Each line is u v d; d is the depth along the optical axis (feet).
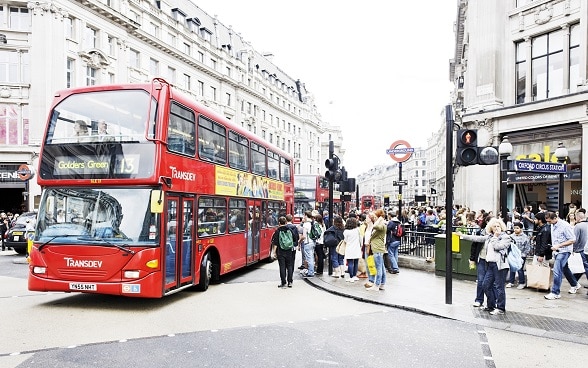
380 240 34.86
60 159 27.78
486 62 71.51
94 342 20.85
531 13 66.95
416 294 33.12
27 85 100.78
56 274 26.94
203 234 34.19
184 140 30.83
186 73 154.92
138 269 26.17
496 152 28.60
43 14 99.86
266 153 51.67
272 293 34.37
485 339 22.54
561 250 31.45
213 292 34.40
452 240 30.55
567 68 61.93
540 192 66.95
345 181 48.65
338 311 28.43
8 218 79.05
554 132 62.95
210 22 184.03
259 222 48.70
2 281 37.78
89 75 112.27
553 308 28.71
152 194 26.25
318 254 44.45
